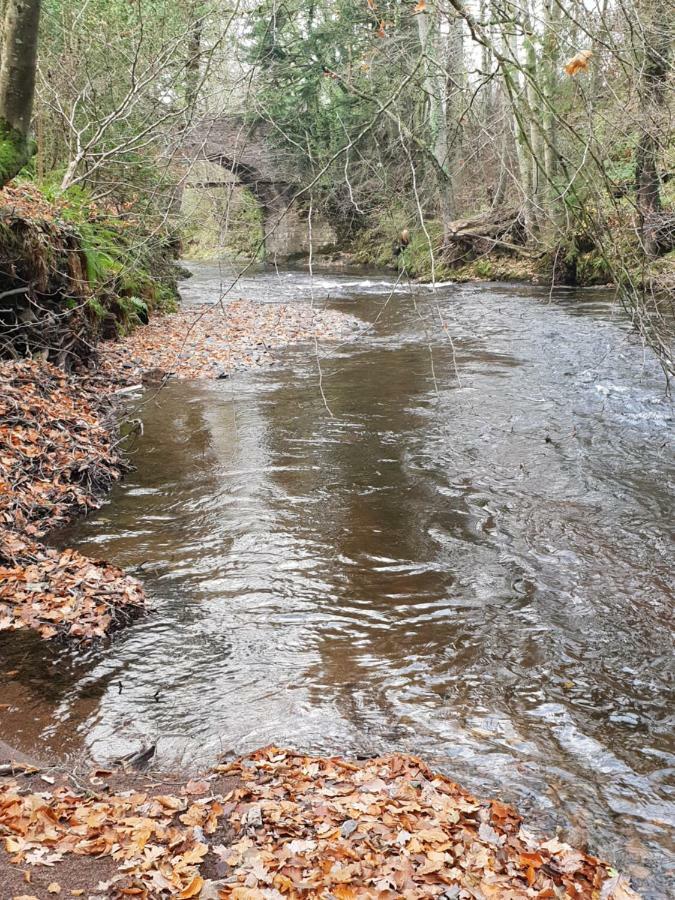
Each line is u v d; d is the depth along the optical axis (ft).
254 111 26.89
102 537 23.30
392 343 55.06
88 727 14.34
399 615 18.69
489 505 25.55
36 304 36.58
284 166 78.69
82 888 9.29
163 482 28.09
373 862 10.22
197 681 15.93
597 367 44.16
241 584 20.27
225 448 31.96
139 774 12.94
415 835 10.85
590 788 12.72
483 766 13.29
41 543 22.66
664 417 34.65
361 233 132.46
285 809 11.42
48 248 38.73
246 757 13.35
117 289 54.29
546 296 73.46
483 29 13.57
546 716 14.74
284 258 136.46
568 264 79.51
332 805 11.55
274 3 25.31
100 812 11.00
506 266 88.12
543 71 19.60
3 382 31.22
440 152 46.44
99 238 55.62
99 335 49.78
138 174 57.52
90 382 40.29
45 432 28.84
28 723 14.38
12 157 28.91
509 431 33.53
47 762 13.20
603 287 76.74
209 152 31.58
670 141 31.81
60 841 10.19
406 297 80.23
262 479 28.27
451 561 21.56
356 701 15.25
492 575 20.71
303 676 16.12
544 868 10.68
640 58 16.94
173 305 69.62
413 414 36.55
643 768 13.21
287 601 19.36
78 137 46.62
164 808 11.50
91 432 31.09
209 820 11.06
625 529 23.43
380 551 22.22
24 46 28.02
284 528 23.88
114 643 17.38
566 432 33.14
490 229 88.33
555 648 17.15
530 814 12.09
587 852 11.31
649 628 17.92
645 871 10.98
